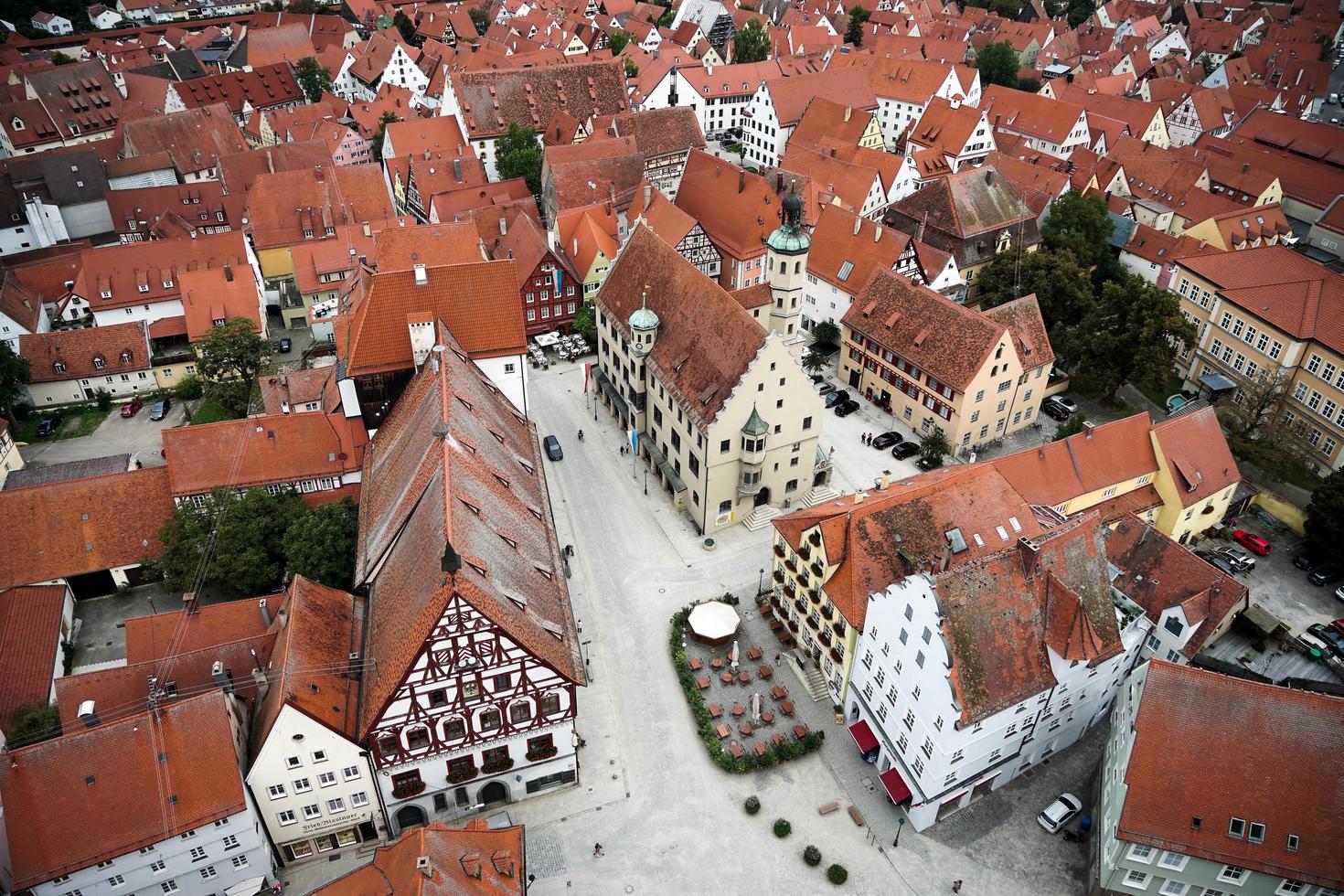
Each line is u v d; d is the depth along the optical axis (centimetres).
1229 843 4644
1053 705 5625
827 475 8450
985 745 5406
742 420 7462
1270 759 4672
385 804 5406
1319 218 12688
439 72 19038
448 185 13275
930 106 15612
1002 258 10750
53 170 13250
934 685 5147
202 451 7350
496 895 4281
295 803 5181
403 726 5122
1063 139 15562
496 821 5578
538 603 5556
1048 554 5462
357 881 4316
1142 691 4906
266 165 13862
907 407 9388
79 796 4606
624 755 6062
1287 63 18575
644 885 5294
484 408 7000
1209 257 9962
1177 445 7625
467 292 7681
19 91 17412
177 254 10912
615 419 9656
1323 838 4541
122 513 7169
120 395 9981
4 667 6103
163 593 7231
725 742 6131
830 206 11031
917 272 10612
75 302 11200
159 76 19750
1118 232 12619
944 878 5350
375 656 5303
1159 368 8906
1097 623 5531
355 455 7612
